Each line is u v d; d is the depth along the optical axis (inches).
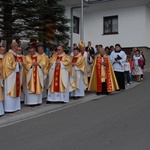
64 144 217.3
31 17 465.4
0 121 297.1
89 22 900.0
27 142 226.4
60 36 507.5
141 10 820.6
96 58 443.5
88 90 459.5
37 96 369.1
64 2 763.4
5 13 448.1
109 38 869.8
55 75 379.9
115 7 849.5
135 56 570.9
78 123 277.0
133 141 217.5
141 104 353.7
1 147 217.2
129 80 534.6
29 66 364.2
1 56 339.3
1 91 321.4
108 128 255.1
